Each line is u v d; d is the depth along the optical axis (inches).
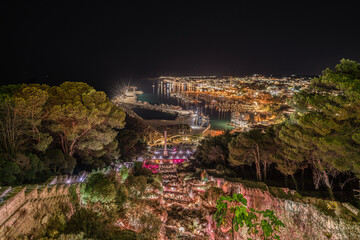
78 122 928.9
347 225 529.7
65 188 650.8
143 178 1149.7
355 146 528.4
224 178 1088.2
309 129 630.5
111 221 741.9
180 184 1337.4
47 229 532.7
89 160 1093.8
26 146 808.9
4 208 402.3
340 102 515.8
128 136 1667.1
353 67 585.6
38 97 738.2
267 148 974.4
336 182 885.2
